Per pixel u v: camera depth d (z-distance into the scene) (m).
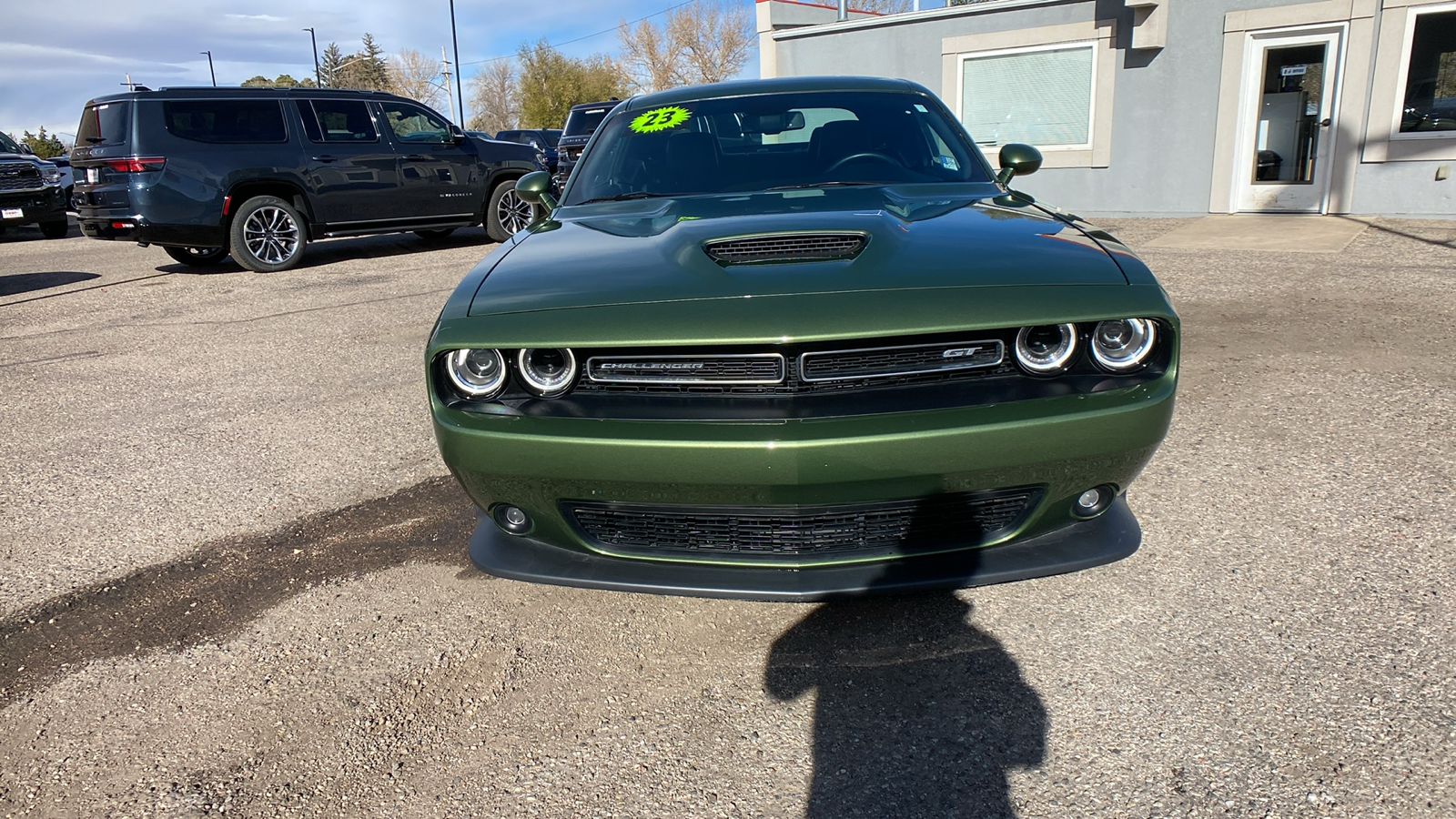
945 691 2.16
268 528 3.32
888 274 2.17
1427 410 3.81
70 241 14.98
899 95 3.69
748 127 3.54
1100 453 2.09
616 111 3.90
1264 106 10.12
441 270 9.52
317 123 10.14
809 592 2.14
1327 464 3.33
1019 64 11.46
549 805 1.89
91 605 2.83
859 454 1.99
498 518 2.39
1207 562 2.66
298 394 5.04
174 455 4.15
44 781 2.05
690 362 2.10
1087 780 1.85
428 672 2.37
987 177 3.29
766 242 2.46
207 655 2.52
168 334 6.87
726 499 2.09
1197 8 10.12
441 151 11.05
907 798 1.84
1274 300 5.97
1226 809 1.75
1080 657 2.25
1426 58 9.10
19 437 4.53
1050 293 2.10
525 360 2.19
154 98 9.31
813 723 2.08
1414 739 1.89
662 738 2.07
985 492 2.13
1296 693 2.06
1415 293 5.95
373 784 1.98
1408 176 9.38
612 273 2.35
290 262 10.10
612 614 2.60
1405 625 2.29
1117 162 11.02
